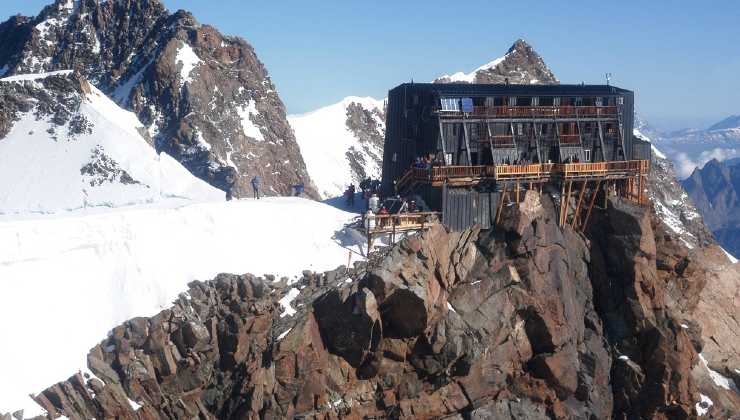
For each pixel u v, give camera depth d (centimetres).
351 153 16588
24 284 5159
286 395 5288
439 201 6525
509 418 5934
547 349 6191
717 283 7894
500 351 5991
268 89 14888
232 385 5278
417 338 5634
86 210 7131
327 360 5500
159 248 5688
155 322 5178
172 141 12712
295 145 14475
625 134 7738
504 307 6078
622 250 6831
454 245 6238
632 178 7400
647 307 6750
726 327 7688
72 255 5453
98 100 9294
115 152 7881
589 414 6284
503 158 7100
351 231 6328
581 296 6838
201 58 14188
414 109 7306
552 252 6500
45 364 4819
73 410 4672
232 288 5531
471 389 5778
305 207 6744
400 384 5650
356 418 5456
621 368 6625
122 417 4828
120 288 5388
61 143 7931
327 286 5784
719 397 7025
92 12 15450
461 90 7112
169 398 5147
